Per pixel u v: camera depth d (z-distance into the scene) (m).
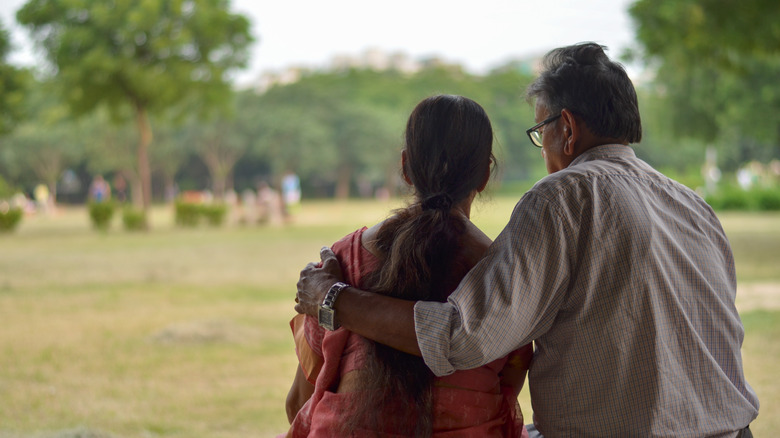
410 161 1.88
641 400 1.67
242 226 25.42
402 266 1.72
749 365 5.34
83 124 48.53
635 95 1.95
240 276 11.64
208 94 24.20
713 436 1.72
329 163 62.69
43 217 34.94
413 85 85.38
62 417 4.35
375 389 1.68
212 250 16.14
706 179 36.25
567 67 1.94
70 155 52.66
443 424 1.71
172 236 20.70
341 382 1.77
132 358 5.97
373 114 64.69
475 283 1.67
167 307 8.64
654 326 1.67
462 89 82.06
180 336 6.67
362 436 1.68
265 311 8.38
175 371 5.57
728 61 15.12
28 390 4.96
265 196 27.66
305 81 69.00
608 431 1.71
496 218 23.02
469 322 1.61
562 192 1.73
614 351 1.69
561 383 1.76
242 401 4.77
